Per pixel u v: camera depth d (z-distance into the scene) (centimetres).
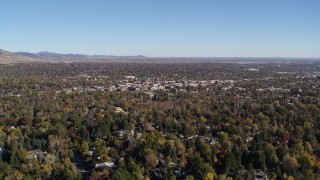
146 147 18112
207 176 15212
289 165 16550
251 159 17200
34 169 16088
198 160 16475
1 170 15712
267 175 16162
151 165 16862
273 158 17275
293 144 19900
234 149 17988
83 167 17588
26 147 19625
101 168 16800
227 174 16312
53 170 15925
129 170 15962
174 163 17588
